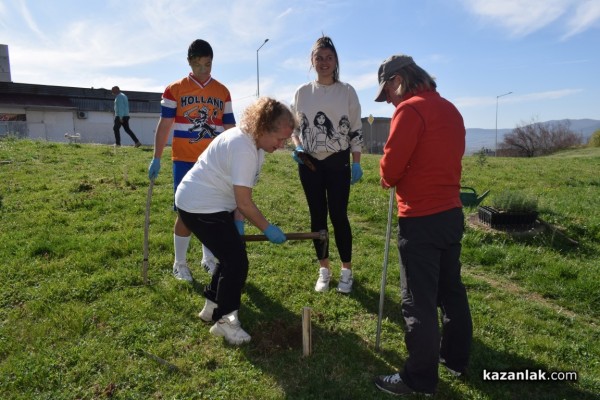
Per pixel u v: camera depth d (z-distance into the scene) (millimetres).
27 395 2867
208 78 4453
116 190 7973
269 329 3645
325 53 4086
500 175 12758
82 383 3002
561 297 4648
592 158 21234
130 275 4500
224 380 3053
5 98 26641
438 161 2830
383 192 8938
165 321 3723
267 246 5609
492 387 3051
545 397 2969
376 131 37406
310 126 4184
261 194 8414
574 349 3527
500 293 4641
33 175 8734
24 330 3564
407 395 2924
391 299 4297
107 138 29938
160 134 4418
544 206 7371
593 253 5895
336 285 4582
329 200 4281
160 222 6289
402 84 3006
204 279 4562
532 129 50156
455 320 3078
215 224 3256
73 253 5039
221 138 3268
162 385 2992
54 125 28109
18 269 4609
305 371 3150
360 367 3219
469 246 6020
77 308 3871
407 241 2916
